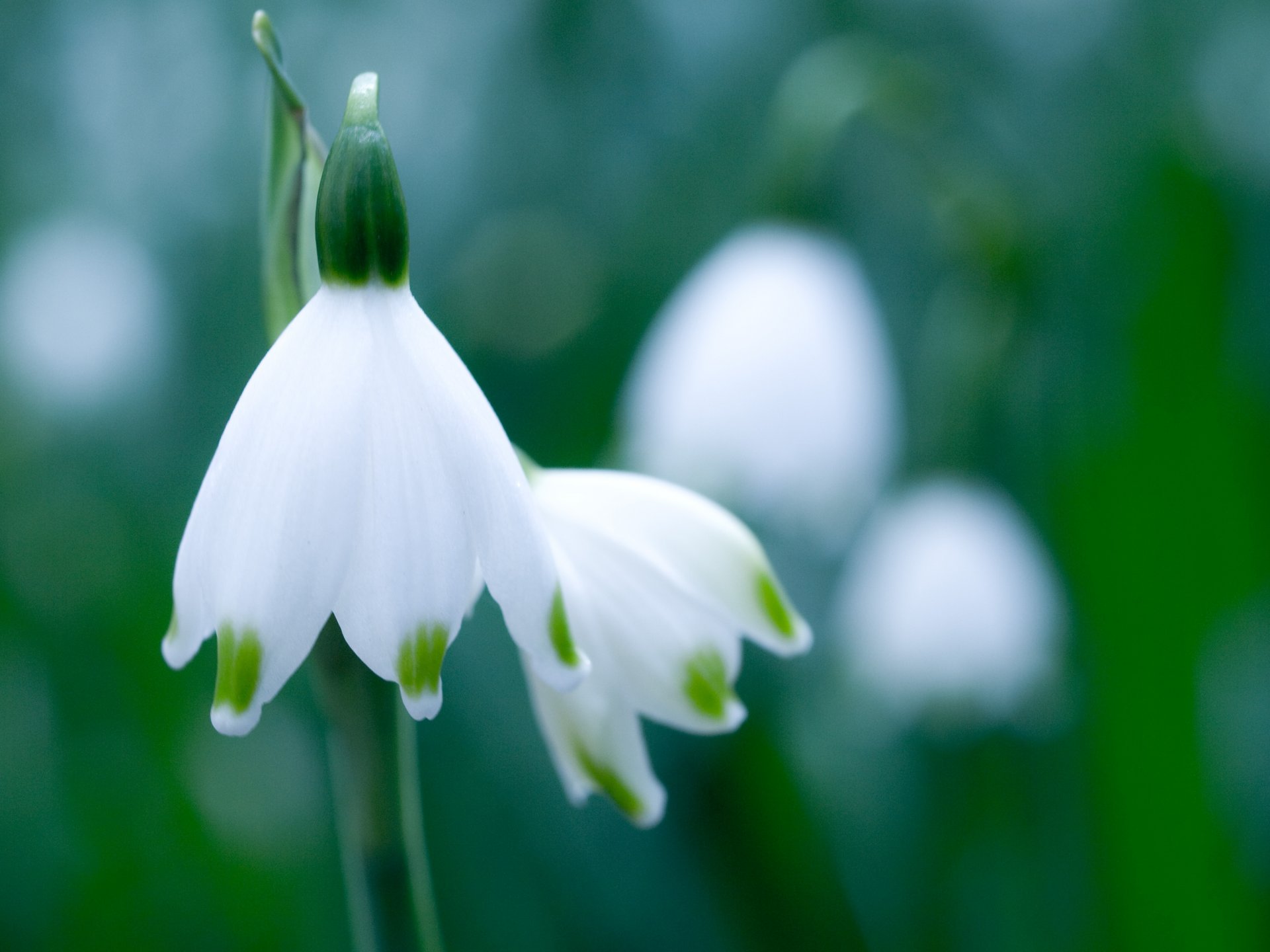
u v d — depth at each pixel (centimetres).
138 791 34
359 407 16
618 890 29
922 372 38
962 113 32
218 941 31
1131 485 27
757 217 29
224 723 16
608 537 17
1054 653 30
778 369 28
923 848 29
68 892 32
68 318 43
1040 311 30
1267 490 28
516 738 32
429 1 37
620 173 37
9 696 37
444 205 37
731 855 28
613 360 37
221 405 40
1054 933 28
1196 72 37
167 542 37
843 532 29
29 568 41
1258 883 28
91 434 43
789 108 29
